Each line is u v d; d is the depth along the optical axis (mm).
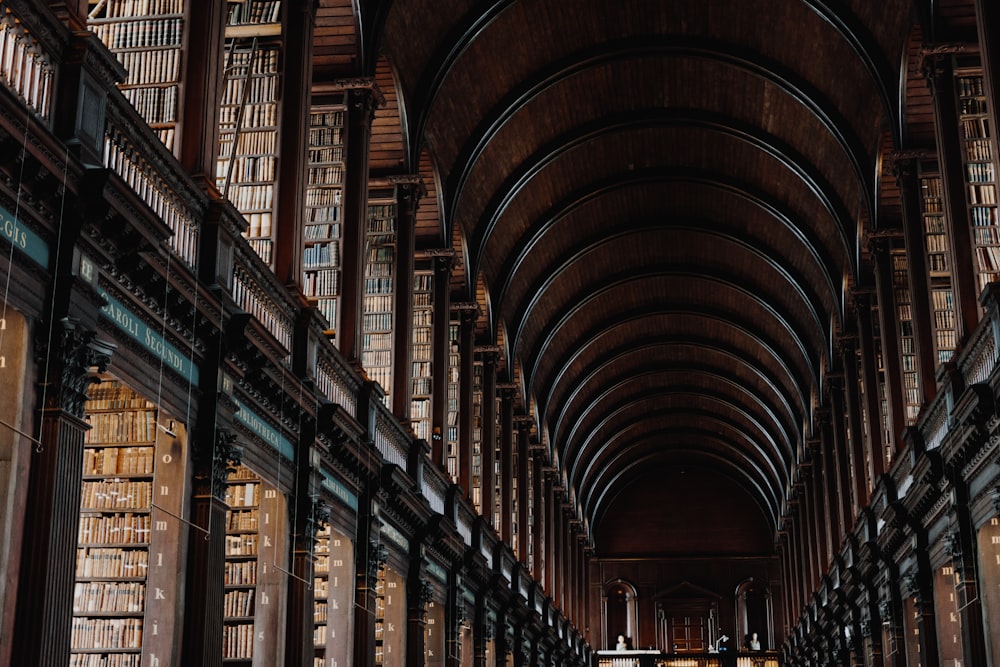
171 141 12188
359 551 16781
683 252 34719
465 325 26766
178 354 11422
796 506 44906
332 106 18000
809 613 38812
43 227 9008
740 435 49531
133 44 12555
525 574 31625
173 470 11570
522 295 32625
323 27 17594
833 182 26375
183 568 11398
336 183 17844
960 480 16281
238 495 14922
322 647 16672
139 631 12430
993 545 15578
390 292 20812
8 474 8625
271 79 15445
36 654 8438
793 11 21969
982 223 16438
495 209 27359
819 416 34219
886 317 23172
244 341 12320
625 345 41469
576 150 27984
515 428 34938
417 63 21141
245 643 14250
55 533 8742
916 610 20000
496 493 31203
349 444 15977
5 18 8719
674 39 24125
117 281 10086
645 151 28922
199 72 12398
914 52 19312
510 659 29469
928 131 20016
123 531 12734
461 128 24047
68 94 9359
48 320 9055
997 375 13680
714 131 27281
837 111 23891
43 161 8664
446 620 22172
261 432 13398
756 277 34906
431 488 21625
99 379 10781
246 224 12781
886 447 25469
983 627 15547
